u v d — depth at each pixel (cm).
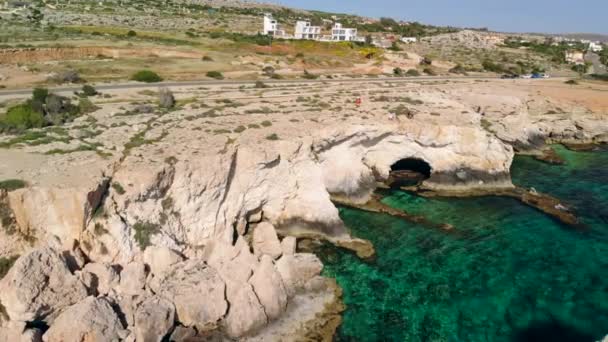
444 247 3816
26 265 2397
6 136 3866
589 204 4834
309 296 3072
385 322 2892
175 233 3266
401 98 6316
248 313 2723
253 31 15450
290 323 2820
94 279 2698
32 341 2294
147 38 11612
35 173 3008
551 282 3378
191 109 5197
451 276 3406
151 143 3803
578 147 7219
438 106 5903
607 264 3638
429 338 2777
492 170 5053
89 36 10944
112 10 17438
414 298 3138
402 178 5194
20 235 2717
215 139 3938
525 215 4478
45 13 14988
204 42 11738
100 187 2908
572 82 9962
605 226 4300
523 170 5966
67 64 7869
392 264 3531
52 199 2772
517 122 6725
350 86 7469
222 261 3053
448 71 11000
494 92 7788
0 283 2411
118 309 2605
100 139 3856
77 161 3272
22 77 6575
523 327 2903
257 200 3872
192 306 2688
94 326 2370
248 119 4731
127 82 6825
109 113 4831
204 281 2773
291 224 4000
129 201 3033
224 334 2689
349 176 4625
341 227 3931
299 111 5206
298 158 4012
